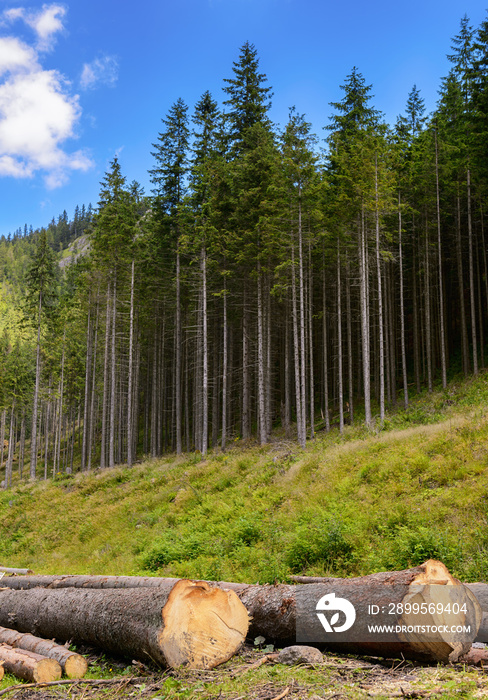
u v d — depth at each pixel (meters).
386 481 13.38
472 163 28.50
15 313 122.69
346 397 36.84
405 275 37.84
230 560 11.14
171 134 31.91
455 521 9.63
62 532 22.19
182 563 12.05
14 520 26.83
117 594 6.39
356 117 30.31
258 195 25.69
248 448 26.05
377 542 9.66
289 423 31.62
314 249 29.58
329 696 4.01
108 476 28.62
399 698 3.91
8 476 48.47
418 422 21.30
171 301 36.91
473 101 29.52
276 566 9.46
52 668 5.68
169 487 22.08
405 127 35.34
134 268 35.91
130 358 32.91
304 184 24.45
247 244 26.47
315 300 37.22
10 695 5.16
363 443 17.91
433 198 30.39
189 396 42.03
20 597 8.17
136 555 15.20
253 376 36.53
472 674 4.41
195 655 5.17
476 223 33.66
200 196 29.00
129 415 32.19
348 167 25.38
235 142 30.36
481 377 26.56
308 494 14.61
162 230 32.62
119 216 34.22
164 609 5.19
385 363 36.03
